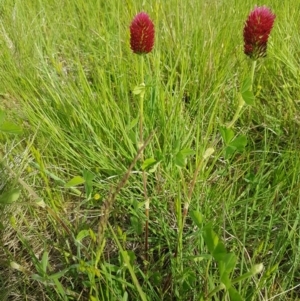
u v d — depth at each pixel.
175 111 0.34
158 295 0.24
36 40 0.44
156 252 0.28
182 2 0.47
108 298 0.21
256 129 0.37
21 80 0.38
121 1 0.50
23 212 0.29
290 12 0.49
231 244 0.27
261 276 0.24
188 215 0.29
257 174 0.30
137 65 0.37
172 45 0.44
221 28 0.44
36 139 0.34
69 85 0.36
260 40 0.22
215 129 0.32
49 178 0.32
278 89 0.39
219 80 0.38
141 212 0.28
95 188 0.31
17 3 0.50
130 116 0.34
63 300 0.22
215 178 0.32
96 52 0.44
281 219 0.28
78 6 0.50
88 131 0.34
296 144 0.34
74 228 0.28
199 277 0.24
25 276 0.24
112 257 0.27
